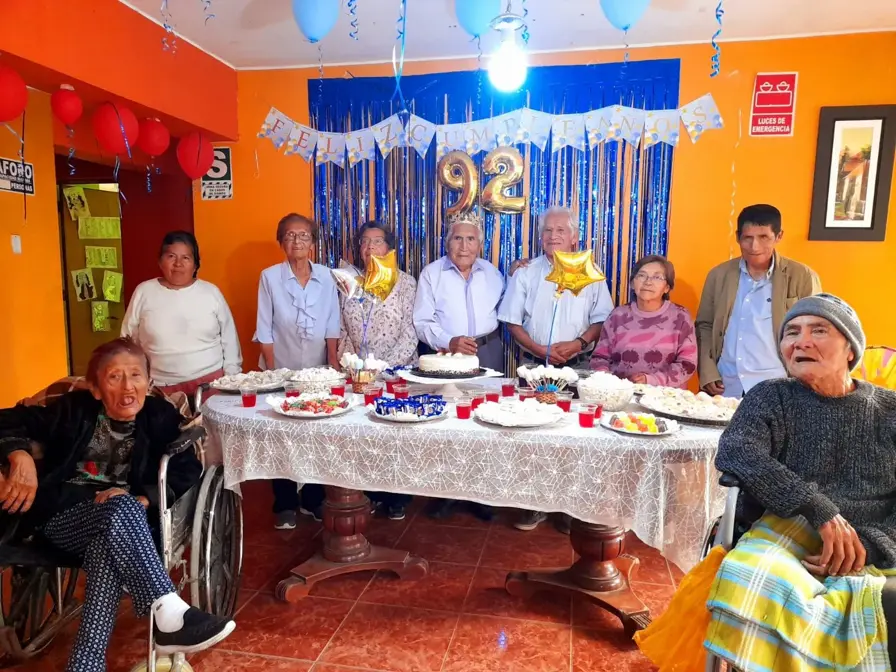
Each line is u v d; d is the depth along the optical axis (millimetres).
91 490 1960
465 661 2025
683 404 2184
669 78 3484
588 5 2992
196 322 3008
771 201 3443
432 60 3727
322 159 3891
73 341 5391
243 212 4023
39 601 2102
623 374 2836
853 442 1552
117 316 5359
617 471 1897
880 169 3283
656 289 2799
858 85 3293
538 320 3264
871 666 1353
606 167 3588
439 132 3725
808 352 1567
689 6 3000
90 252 5293
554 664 2016
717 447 1839
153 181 4617
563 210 3189
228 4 3023
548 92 3607
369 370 2600
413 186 3799
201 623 1717
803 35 3330
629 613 2160
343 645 2107
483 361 3365
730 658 1380
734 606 1396
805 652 1351
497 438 1962
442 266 3328
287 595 2371
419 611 2322
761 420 1617
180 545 2023
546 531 3059
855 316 1583
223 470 2193
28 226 3297
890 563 1468
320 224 3945
